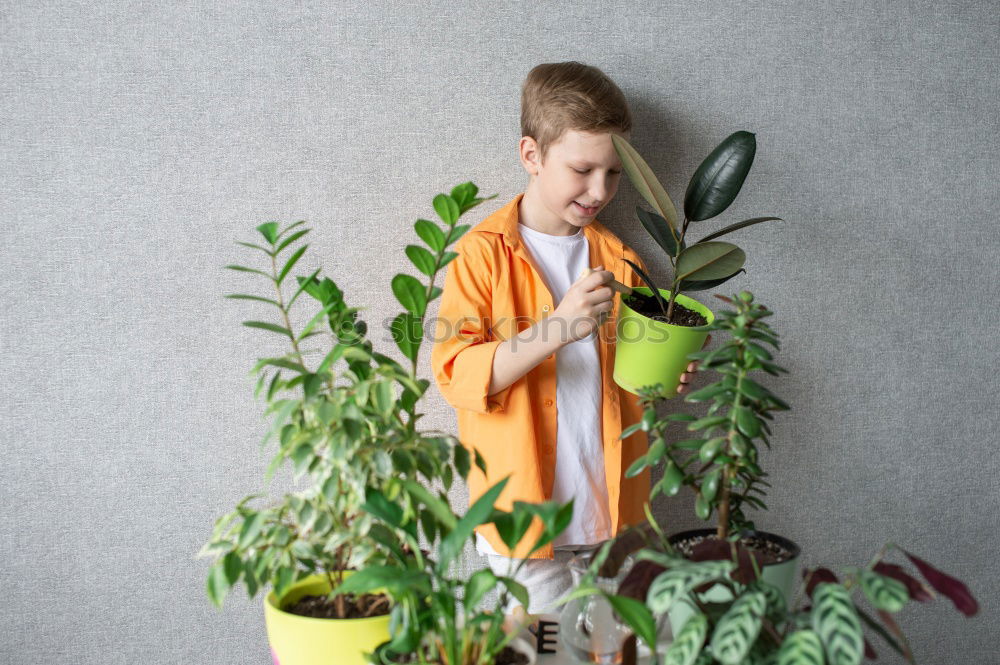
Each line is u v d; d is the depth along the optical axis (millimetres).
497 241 1417
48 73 1449
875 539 1729
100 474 1541
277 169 1515
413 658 869
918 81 1626
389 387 933
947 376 1713
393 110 1522
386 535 898
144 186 1491
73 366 1515
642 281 1482
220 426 1557
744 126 1593
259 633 1605
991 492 1756
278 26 1480
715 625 807
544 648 1002
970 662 1774
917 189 1656
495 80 1532
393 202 1547
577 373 1429
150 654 1593
